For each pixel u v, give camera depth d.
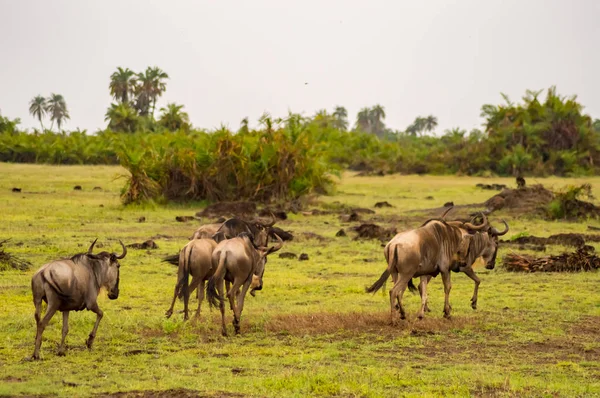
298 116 113.81
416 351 28.61
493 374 24.95
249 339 30.27
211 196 107.19
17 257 51.56
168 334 30.72
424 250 32.78
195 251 32.78
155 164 105.06
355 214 87.38
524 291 43.09
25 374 23.94
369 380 23.73
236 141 109.00
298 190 110.19
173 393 21.94
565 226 81.69
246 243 31.66
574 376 25.14
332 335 30.80
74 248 57.59
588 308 37.84
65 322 26.89
